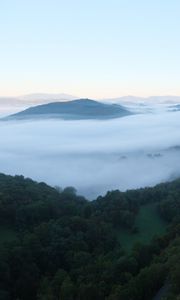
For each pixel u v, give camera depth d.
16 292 75.06
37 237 87.06
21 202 102.56
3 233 93.44
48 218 101.69
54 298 69.69
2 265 75.50
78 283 73.56
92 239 92.88
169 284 66.25
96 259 83.88
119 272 76.19
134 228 104.75
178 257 72.19
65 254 85.00
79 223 96.44
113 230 101.62
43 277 78.12
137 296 67.25
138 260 82.50
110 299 65.75
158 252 86.81
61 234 91.31
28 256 80.31
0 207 96.69
